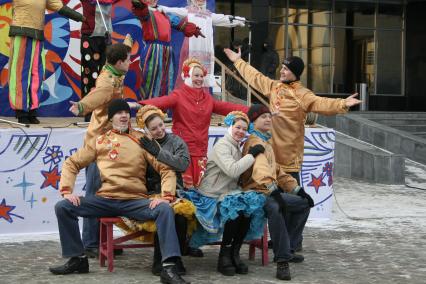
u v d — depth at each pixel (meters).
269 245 7.87
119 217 6.58
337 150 15.04
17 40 8.77
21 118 8.89
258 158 6.61
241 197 6.52
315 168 9.82
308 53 23.50
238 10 22.16
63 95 10.42
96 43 9.17
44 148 8.39
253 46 21.58
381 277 6.62
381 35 24.08
